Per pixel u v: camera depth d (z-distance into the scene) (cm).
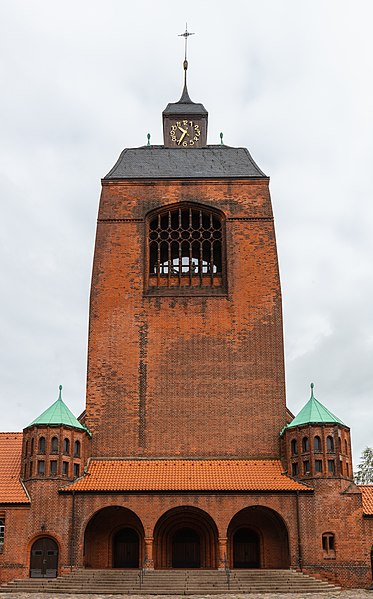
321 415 5512
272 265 6306
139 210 6500
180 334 6094
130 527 5512
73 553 5097
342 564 5112
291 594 4606
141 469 5572
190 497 5234
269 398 5909
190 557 5509
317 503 5241
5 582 5009
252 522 5528
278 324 6122
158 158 6875
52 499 5206
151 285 6306
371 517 5356
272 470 5569
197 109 7412
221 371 5988
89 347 6059
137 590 4697
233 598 4356
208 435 5812
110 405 5891
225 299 6200
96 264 6319
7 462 5616
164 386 5944
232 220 6450
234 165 6781
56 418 5450
